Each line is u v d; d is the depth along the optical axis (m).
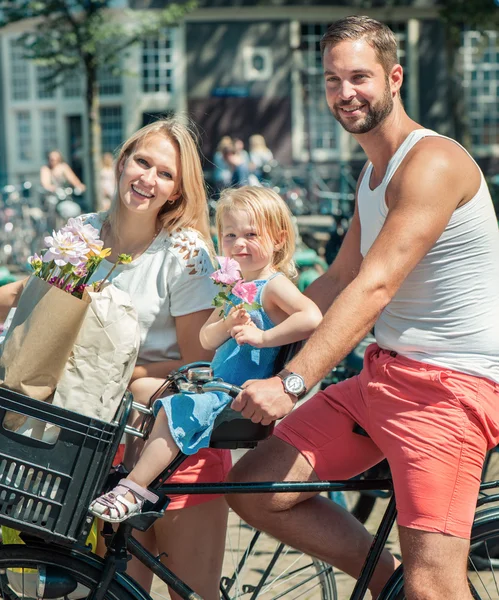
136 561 2.97
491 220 2.60
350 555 2.77
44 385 2.36
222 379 2.52
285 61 22.03
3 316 3.03
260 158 17.69
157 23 17.20
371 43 2.57
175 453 2.51
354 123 2.60
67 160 23.25
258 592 3.17
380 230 2.57
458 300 2.56
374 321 2.44
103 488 2.59
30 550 2.52
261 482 2.66
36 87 23.11
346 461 2.80
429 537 2.49
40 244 13.46
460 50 21.77
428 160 2.49
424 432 2.53
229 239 2.83
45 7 15.99
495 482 2.72
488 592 2.90
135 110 22.47
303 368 2.41
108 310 2.44
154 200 2.89
